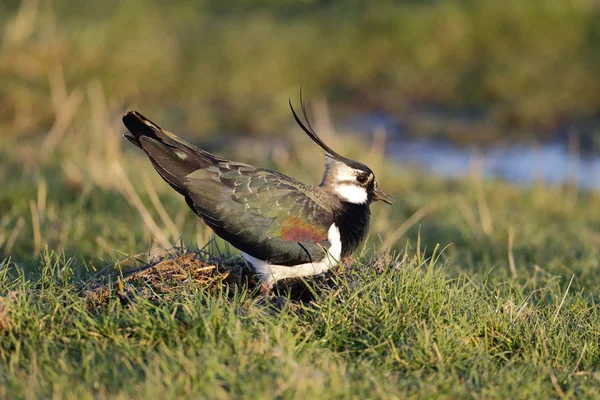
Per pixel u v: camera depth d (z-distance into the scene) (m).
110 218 12.91
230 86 23.41
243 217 8.62
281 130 21.61
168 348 7.07
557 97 23.08
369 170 9.41
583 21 25.16
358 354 7.46
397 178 17.39
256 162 18.47
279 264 8.72
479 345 7.75
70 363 6.85
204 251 9.27
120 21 24.28
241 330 7.20
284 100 22.81
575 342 8.05
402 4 26.80
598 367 7.67
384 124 22.66
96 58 22.23
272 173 8.98
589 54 24.41
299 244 8.64
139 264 10.62
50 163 15.76
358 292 8.11
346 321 7.79
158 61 23.33
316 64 24.75
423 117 23.02
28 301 7.71
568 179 18.88
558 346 7.81
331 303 7.88
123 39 23.50
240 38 25.06
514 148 21.23
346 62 25.02
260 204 8.66
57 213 13.01
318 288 8.60
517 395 6.76
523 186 17.81
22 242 11.81
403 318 7.84
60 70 20.03
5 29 21.94
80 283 8.61
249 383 6.40
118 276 8.57
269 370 6.63
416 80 24.45
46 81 21.06
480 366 7.29
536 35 25.06
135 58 22.89
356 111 23.30
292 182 8.98
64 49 21.95
